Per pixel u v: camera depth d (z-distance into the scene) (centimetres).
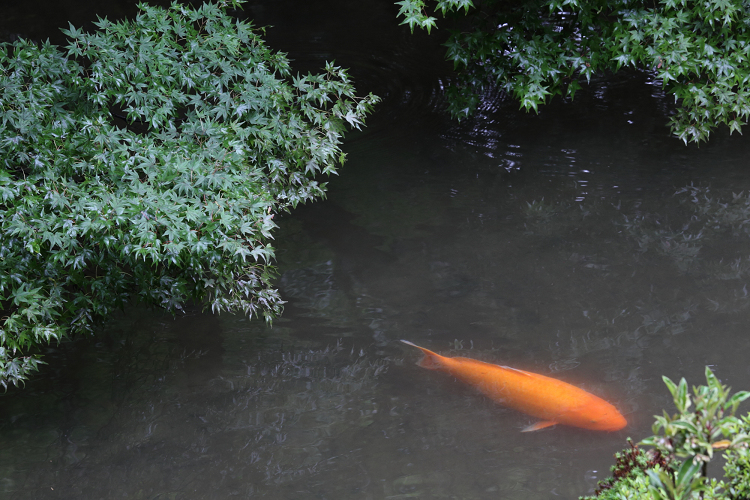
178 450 466
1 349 447
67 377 535
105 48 515
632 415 470
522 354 534
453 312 588
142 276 492
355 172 828
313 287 626
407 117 967
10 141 464
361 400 503
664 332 548
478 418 482
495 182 787
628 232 682
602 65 766
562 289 607
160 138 498
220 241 458
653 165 802
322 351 554
